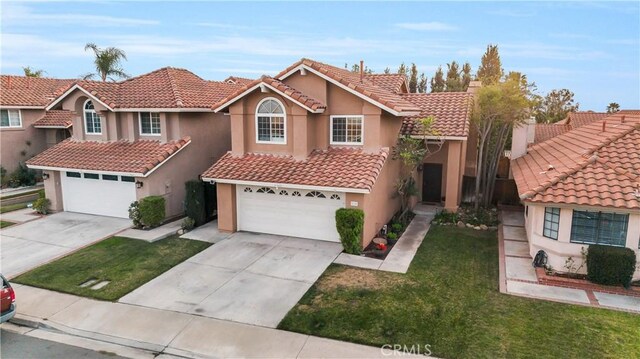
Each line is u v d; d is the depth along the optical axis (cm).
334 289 1264
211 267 1438
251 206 1786
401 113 1641
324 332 1040
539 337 1007
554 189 1311
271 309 1152
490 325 1062
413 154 1858
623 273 1231
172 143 2044
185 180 2103
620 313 1112
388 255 1541
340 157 1708
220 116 2320
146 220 1842
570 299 1191
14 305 1066
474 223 1919
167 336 1039
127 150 2053
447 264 1459
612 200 1210
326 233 1678
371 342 996
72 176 2106
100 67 3422
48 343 1029
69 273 1406
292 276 1359
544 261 1376
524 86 2042
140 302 1205
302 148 1723
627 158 1381
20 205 2298
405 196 2042
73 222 1964
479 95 2008
